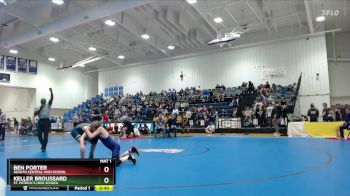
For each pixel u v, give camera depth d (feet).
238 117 52.39
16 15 45.80
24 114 81.66
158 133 49.06
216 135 49.21
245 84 63.52
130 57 82.38
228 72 68.18
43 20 50.85
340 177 12.85
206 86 71.00
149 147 28.81
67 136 55.31
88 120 66.95
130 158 17.49
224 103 60.29
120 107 71.20
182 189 11.29
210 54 71.00
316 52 58.29
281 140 35.09
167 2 49.42
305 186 11.37
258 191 10.82
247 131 49.49
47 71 83.41
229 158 19.85
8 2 39.37
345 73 60.90
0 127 43.93
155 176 13.88
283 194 10.34
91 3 48.03
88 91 94.43
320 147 25.57
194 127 55.52
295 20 58.13
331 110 47.88
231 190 11.04
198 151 24.50
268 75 63.10
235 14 54.90
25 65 78.13
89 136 17.66
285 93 55.98
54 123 74.28
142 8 50.62
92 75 96.22
